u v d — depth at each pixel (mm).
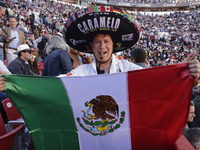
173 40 30781
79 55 3631
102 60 1719
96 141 1439
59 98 1397
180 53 23312
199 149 1866
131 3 47719
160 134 1413
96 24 1606
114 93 1414
